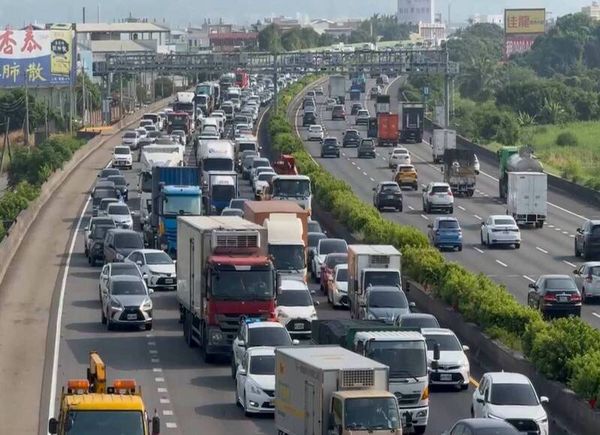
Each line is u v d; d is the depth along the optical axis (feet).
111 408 228.63
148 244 593.01
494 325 364.17
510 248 595.88
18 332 406.82
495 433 228.84
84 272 526.98
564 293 422.41
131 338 398.62
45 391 328.49
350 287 430.20
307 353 259.60
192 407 310.65
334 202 632.38
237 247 368.89
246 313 359.25
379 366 245.04
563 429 286.87
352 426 237.86
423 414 282.56
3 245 538.06
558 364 303.48
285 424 260.42
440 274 430.20
